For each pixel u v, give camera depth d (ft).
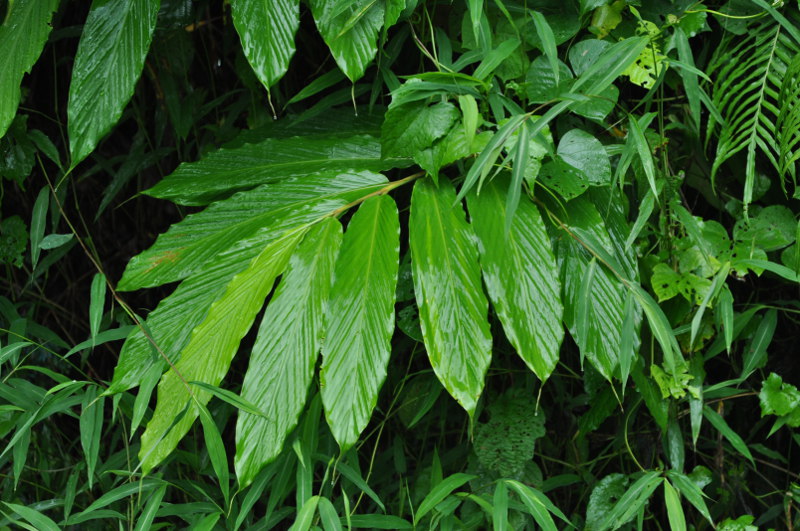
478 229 6.06
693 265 6.60
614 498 6.76
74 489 6.83
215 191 6.46
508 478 6.78
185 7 7.27
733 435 6.69
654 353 6.75
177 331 6.10
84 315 7.82
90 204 7.82
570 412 7.30
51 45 7.54
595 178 6.17
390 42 6.63
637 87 6.93
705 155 6.70
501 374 7.09
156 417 5.98
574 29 6.58
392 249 6.01
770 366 7.27
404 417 7.16
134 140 7.47
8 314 7.22
